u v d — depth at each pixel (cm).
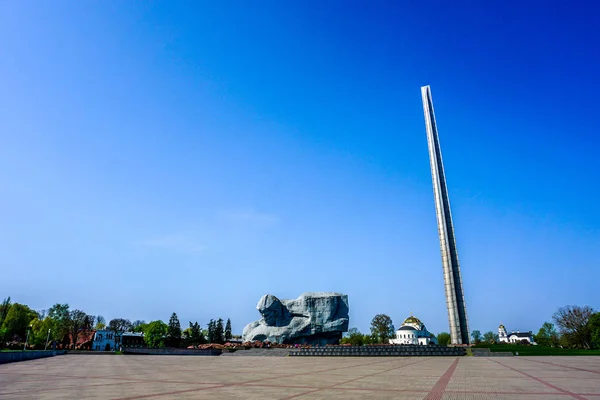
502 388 1781
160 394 1667
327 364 3872
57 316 12006
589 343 9456
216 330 11231
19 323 10125
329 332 10181
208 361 4816
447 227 7500
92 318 16775
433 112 8362
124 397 1574
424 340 14725
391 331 13588
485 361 3944
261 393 1694
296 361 4606
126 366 3794
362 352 5512
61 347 11712
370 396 1587
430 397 1547
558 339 13012
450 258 7288
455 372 2684
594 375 2348
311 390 1791
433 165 7981
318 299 10450
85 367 3591
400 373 2670
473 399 1484
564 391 1655
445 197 7694
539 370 2745
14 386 1992
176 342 11081
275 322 10344
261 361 4712
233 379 2359
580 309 9762
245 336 10744
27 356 4906
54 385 2039
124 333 14588
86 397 1573
